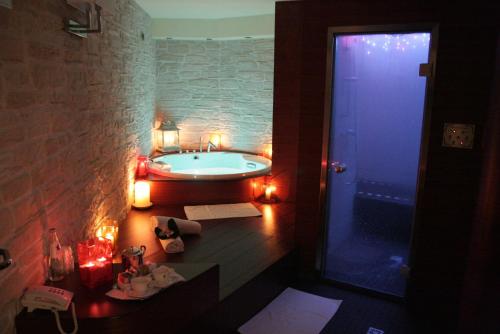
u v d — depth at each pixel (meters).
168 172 4.17
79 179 2.47
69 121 2.29
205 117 5.54
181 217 3.70
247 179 4.12
